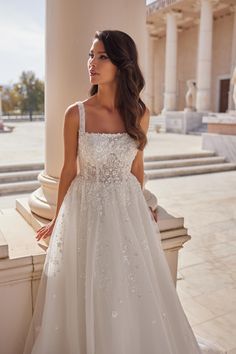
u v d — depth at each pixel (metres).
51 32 2.25
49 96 2.35
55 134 2.34
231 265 3.80
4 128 22.64
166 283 1.99
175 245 2.50
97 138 1.69
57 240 1.81
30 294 2.04
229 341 2.50
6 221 2.59
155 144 13.71
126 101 1.73
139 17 2.32
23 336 2.07
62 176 1.84
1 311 1.99
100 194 1.77
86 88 2.22
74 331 1.80
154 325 1.78
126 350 1.73
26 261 1.97
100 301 1.70
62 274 1.81
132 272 1.76
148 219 1.96
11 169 8.05
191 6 22.02
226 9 22.44
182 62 27.34
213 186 8.20
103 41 1.68
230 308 2.95
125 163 1.78
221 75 24.03
